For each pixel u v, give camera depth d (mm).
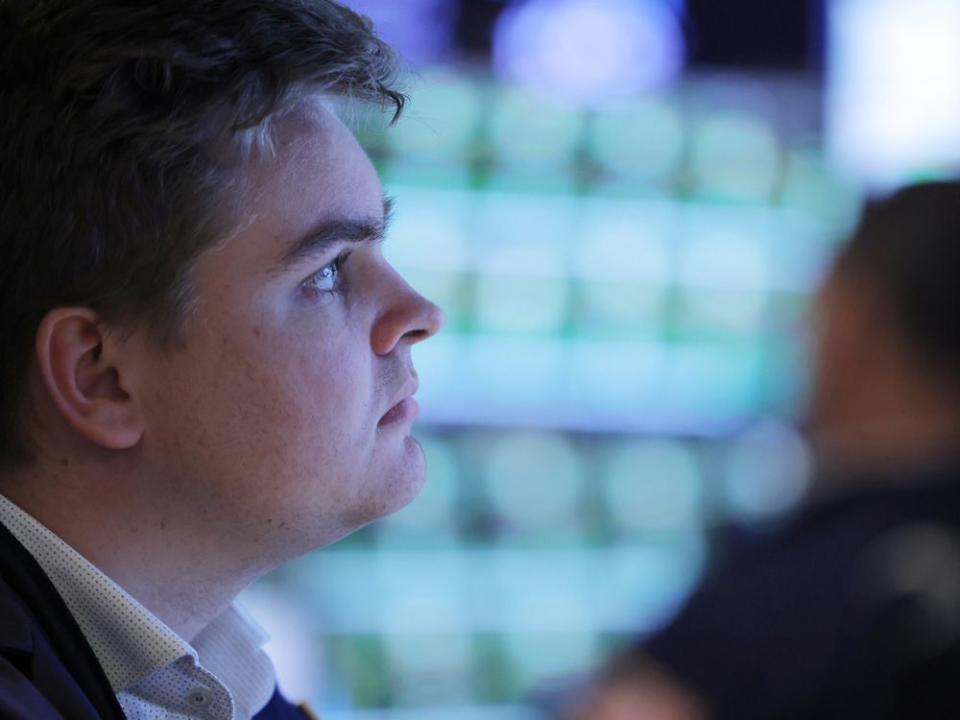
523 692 4516
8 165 1398
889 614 1986
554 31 4488
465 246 4473
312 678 4402
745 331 4656
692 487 4641
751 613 2061
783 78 4660
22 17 1401
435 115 4402
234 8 1415
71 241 1392
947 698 1943
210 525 1473
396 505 1536
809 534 2094
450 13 4391
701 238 4633
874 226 2227
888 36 4703
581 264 4559
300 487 1463
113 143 1374
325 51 1452
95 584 1426
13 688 1234
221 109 1393
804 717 2002
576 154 4531
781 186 4660
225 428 1442
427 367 4508
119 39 1370
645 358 4621
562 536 4602
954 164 4656
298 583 4473
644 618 4574
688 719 2053
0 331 1434
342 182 1488
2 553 1366
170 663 1442
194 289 1422
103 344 1427
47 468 1452
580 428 4605
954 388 2141
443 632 4520
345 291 1516
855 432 2168
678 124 4605
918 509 2051
